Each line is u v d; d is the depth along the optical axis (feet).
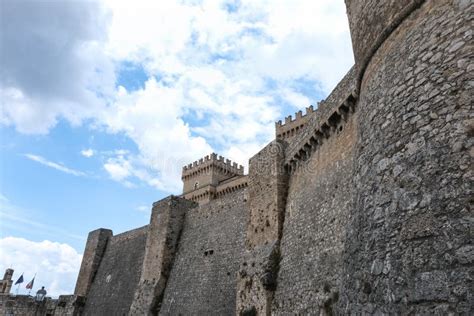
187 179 281.13
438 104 25.26
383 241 26.27
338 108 60.18
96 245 185.26
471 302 19.15
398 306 23.21
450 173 22.82
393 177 27.25
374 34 35.01
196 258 118.83
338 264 53.31
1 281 212.02
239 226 110.22
